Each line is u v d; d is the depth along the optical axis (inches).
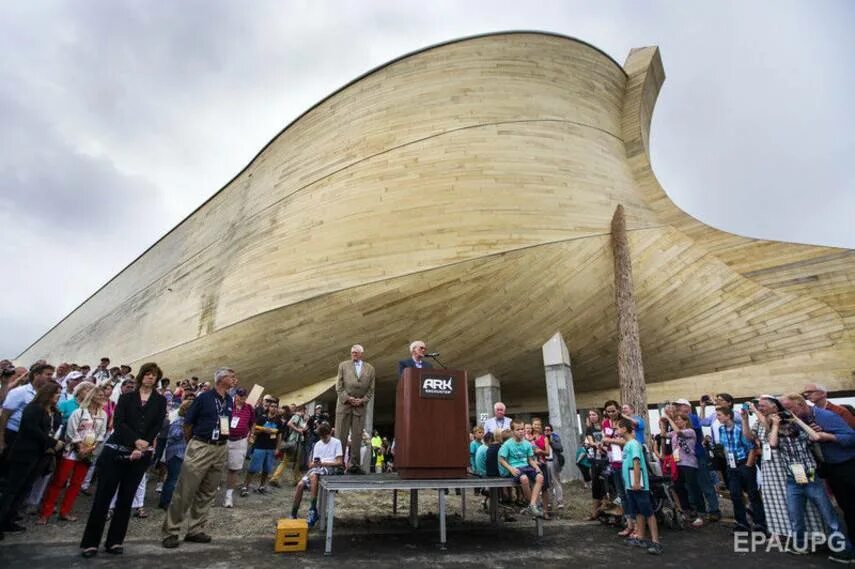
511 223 528.7
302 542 195.5
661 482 267.7
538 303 533.3
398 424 228.4
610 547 216.1
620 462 253.6
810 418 211.6
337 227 571.2
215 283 692.1
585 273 536.7
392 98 615.8
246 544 203.9
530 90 610.2
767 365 537.3
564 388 522.9
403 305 525.3
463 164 557.6
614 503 269.4
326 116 668.1
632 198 624.7
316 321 550.0
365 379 293.4
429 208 542.0
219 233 767.1
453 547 208.1
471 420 752.3
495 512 263.0
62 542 198.1
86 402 250.7
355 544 209.0
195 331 678.5
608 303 557.3
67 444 237.9
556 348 540.7
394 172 570.6
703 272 555.8
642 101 748.0
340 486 191.6
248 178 774.5
